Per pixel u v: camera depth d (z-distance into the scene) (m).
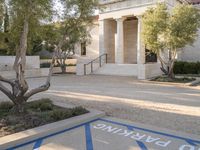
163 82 18.45
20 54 8.01
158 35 18.11
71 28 8.84
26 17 7.55
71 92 13.76
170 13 19.11
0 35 8.63
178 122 7.57
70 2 8.35
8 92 7.65
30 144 5.71
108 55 29.52
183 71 24.36
